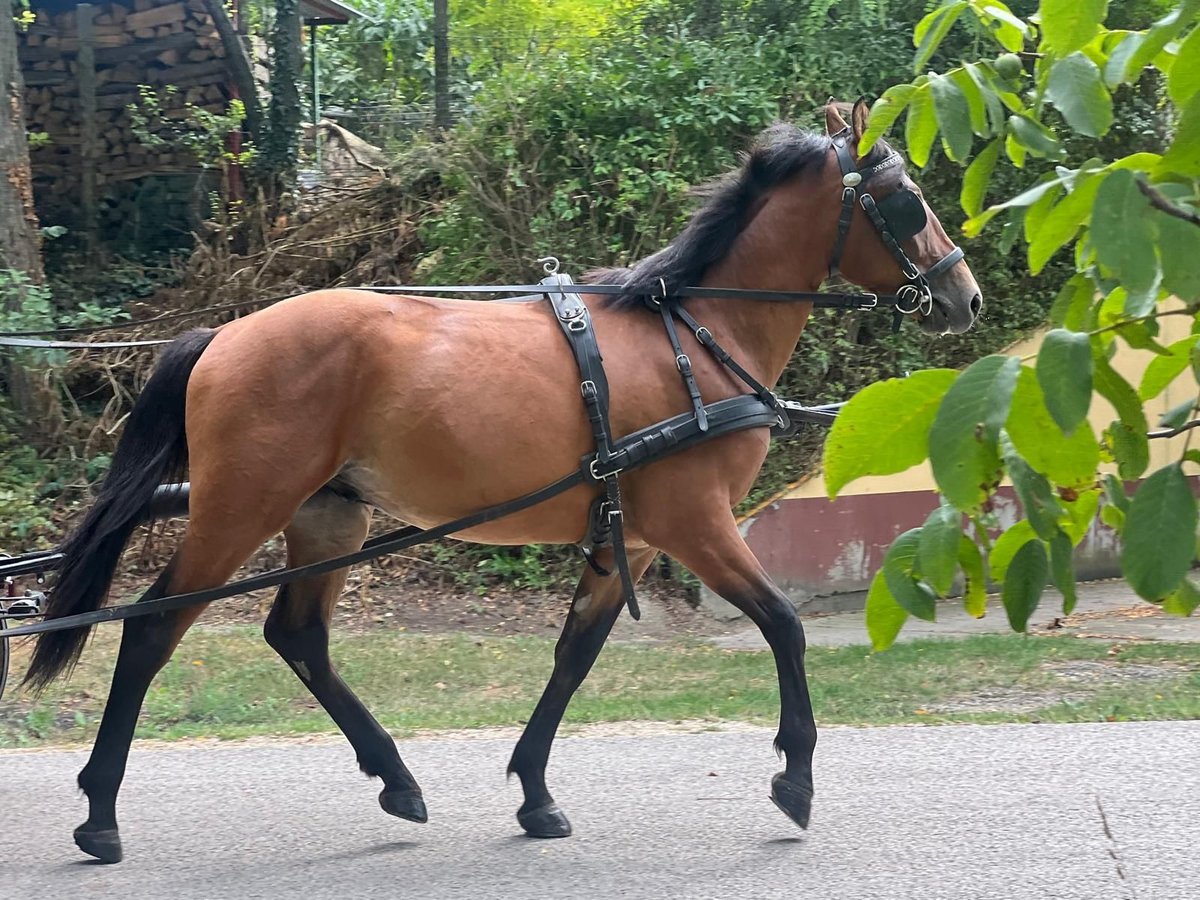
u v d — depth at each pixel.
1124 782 4.43
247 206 10.84
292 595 4.17
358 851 3.89
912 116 1.77
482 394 3.63
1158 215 1.27
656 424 3.71
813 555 8.38
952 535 1.51
